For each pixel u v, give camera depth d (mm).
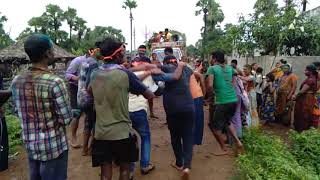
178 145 5441
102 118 3842
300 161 6734
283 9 15031
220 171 5590
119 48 3934
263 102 9625
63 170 3391
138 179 5207
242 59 17578
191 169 5684
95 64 4812
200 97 6203
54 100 3164
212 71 6047
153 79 4867
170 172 5480
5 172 5617
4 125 5602
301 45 14109
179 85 4980
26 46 3176
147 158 5340
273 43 14375
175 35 17625
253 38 15078
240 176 5160
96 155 3949
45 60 3242
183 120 5016
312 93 8203
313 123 8336
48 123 3201
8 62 21312
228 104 6078
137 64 5219
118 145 3879
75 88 6398
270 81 9477
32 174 3422
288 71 9508
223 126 6320
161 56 14477
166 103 5051
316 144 7141
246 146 6469
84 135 6059
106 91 3812
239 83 6848
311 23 14000
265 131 8789
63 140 3318
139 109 5105
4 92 4457
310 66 8227
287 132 8797
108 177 3994
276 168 5328
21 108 3230
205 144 7121
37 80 3156
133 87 3973
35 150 3225
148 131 5328
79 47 57875
